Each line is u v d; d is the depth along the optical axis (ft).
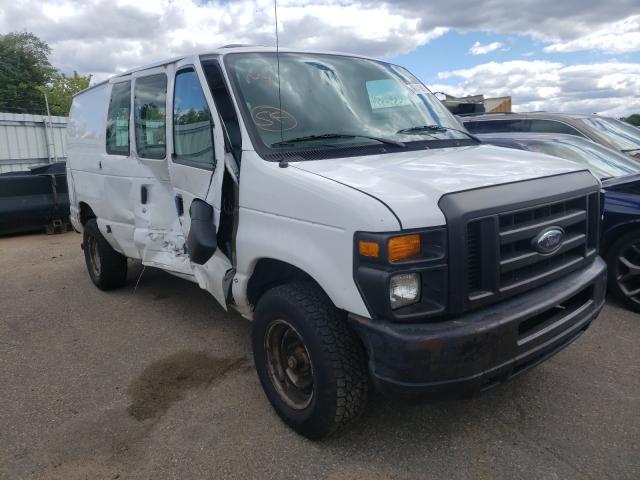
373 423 10.78
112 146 17.51
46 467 9.91
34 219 33.81
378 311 8.43
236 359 14.06
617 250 16.26
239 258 11.18
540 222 9.41
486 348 8.51
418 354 8.22
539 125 29.17
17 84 134.82
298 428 10.32
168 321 16.99
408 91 14.05
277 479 9.36
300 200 9.53
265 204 10.34
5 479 9.59
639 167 19.93
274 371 10.89
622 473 9.16
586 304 10.44
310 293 9.81
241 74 11.92
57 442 10.66
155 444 10.48
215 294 12.54
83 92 20.97
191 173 12.69
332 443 10.23
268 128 11.20
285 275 11.02
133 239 16.55
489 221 8.62
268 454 10.02
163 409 11.75
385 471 9.43
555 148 20.45
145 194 15.47
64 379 13.37
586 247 10.69
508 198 8.93
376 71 14.01
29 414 11.75
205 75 12.31
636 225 15.83
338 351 9.32
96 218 19.88
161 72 14.46
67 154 21.76
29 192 33.42
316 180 9.41
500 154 11.57
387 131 12.30
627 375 12.43
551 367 12.89
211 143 11.96
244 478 9.43
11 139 52.08
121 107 16.85
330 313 9.49
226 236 11.86
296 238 9.68
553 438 10.17
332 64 13.37
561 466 9.38
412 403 8.57
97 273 20.53
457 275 8.41
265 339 10.79
